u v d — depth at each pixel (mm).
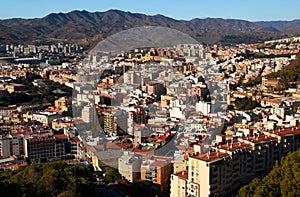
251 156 157125
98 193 145750
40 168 149625
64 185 133375
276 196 118000
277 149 167125
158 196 142125
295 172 121000
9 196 111812
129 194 144000
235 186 151375
